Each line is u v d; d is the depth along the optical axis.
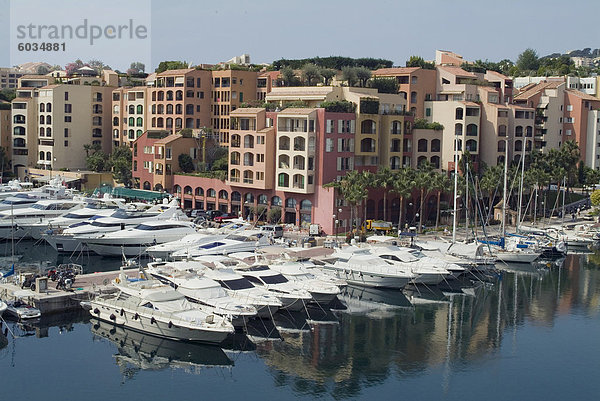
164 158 132.12
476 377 57.06
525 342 65.31
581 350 63.31
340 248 90.19
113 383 54.44
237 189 118.81
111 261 91.06
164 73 152.50
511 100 148.25
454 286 85.25
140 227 94.75
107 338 63.25
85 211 103.56
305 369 57.97
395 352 62.06
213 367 58.12
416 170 116.38
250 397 52.72
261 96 152.75
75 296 67.62
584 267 97.88
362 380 56.09
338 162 111.38
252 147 115.00
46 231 95.50
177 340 61.16
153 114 155.25
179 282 67.38
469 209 120.50
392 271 80.62
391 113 120.50
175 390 53.59
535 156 137.88
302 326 68.06
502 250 98.75
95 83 174.25
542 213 136.88
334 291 71.75
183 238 90.69
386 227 106.31
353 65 164.25
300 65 161.75
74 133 166.50
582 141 160.00
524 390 54.75
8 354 59.00
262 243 91.38
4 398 51.38
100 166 158.25
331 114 109.38
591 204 142.62
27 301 66.38
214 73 152.12
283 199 112.75
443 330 68.25
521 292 83.06
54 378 54.91
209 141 140.38
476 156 131.38
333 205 106.81
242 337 64.44
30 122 168.38
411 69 134.38
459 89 134.25
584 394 54.09
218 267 74.19
